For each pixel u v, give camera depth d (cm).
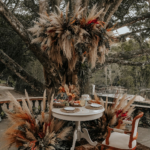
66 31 308
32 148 264
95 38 329
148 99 1271
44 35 330
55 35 328
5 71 1084
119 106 380
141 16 571
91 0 664
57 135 304
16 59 984
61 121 329
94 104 361
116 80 1903
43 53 413
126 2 708
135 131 246
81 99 366
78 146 334
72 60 365
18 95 1166
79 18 324
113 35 355
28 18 826
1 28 844
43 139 286
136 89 1460
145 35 763
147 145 358
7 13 365
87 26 323
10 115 290
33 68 1247
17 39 899
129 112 376
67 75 451
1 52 445
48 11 482
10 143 280
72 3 473
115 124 369
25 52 1005
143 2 730
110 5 485
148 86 1423
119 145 246
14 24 375
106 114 384
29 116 306
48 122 319
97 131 381
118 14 739
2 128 440
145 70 1396
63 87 392
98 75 2189
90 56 345
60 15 323
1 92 1162
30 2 652
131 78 1501
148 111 494
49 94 462
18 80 1263
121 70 1641
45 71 462
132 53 598
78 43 312
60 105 329
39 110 604
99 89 1769
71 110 296
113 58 596
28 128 288
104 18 514
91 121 402
